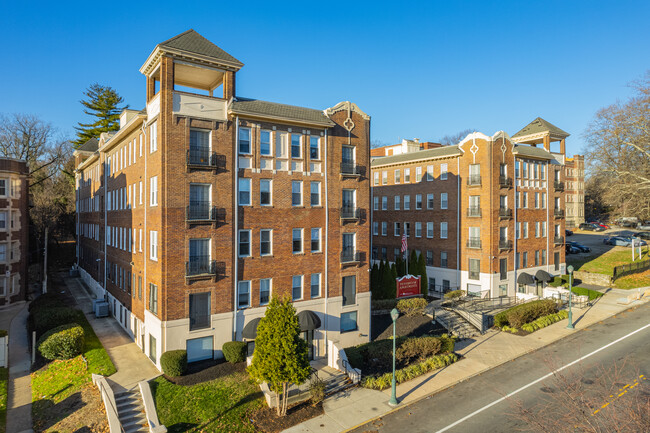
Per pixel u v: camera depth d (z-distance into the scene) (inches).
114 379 861.8
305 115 1067.3
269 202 1027.9
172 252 892.0
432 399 820.6
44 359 1035.9
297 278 1069.1
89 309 1469.0
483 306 1425.9
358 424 730.2
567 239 2805.1
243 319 983.0
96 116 2883.9
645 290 1635.1
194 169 917.8
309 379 856.9
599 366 926.4
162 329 886.4
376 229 2087.8
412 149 2239.2
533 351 1063.6
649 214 1818.4
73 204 2637.8
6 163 1569.9
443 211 1748.3
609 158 1873.8
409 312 1312.7
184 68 960.9
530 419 606.9
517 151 1668.3
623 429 483.8
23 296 1633.9
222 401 778.8
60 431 701.3
